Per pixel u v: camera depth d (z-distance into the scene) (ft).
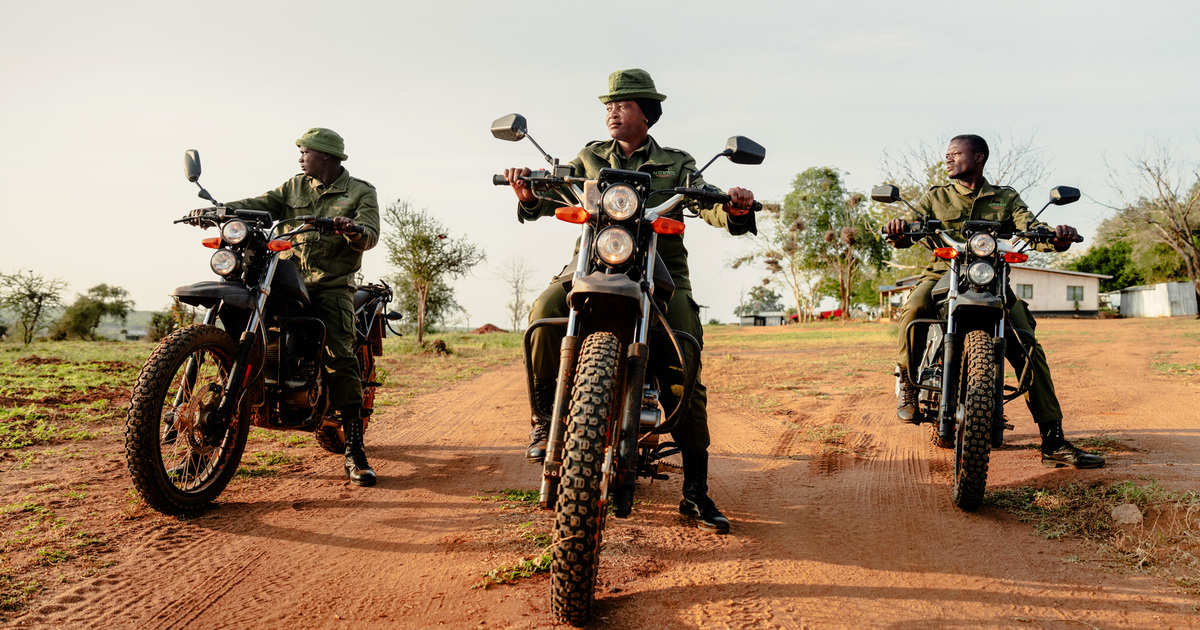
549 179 11.07
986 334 13.58
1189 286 140.15
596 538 8.28
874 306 273.95
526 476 16.31
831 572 10.30
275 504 13.79
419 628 8.52
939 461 17.40
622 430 9.14
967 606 9.11
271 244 13.89
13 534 11.50
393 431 22.29
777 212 223.71
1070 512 12.51
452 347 67.31
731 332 140.46
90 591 9.52
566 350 9.48
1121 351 45.96
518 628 8.46
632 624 8.62
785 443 19.80
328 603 9.26
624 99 12.66
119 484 14.66
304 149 16.69
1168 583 9.54
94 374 33.32
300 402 14.83
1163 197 120.57
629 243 9.43
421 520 12.80
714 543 11.58
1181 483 12.81
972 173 16.96
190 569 10.37
